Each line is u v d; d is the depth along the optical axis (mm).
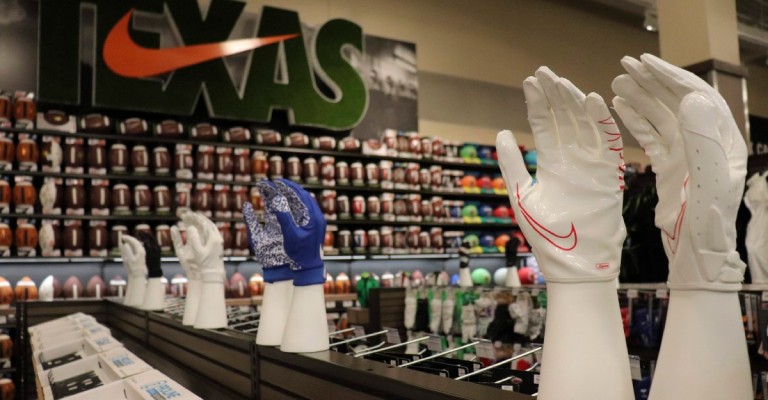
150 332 3039
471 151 7809
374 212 6844
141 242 3455
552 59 9594
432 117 8367
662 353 881
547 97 968
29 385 4406
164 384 1673
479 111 8797
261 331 1776
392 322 4227
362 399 1291
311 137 6793
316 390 1467
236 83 6523
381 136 7500
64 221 5430
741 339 843
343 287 6457
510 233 7992
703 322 838
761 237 3887
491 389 1076
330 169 6605
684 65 5898
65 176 5426
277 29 6617
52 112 5477
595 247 938
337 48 6996
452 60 8641
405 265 7543
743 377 831
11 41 5664
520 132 9180
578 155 959
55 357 2719
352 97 6969
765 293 2529
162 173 5781
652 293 3000
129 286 3623
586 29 10031
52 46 5547
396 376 1213
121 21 5840
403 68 7766
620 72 10336
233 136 6207
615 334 943
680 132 846
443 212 7398
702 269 837
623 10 10250
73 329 3334
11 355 5051
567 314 939
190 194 5922
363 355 1627
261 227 1892
